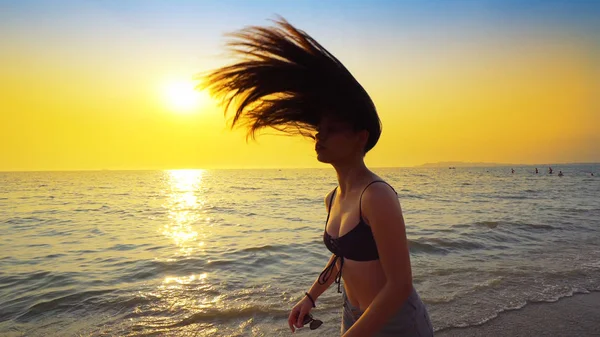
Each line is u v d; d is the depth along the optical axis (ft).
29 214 64.59
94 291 19.10
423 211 57.41
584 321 13.97
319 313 14.80
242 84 4.29
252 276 21.61
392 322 4.71
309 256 27.17
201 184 207.72
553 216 47.93
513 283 18.47
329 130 4.39
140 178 342.03
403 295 3.99
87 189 161.17
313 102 4.26
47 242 35.86
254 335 13.24
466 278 19.47
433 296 16.67
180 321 14.75
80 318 15.56
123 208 75.82
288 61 4.25
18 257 28.81
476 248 28.09
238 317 14.92
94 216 61.00
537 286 17.97
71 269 24.47
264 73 4.24
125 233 41.55
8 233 42.22
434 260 24.18
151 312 15.87
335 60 4.35
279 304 16.26
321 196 104.42
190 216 59.16
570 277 19.39
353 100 4.30
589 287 17.71
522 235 33.78
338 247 4.77
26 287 20.42
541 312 14.80
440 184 159.22
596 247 27.66
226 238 36.76
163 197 109.60
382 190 4.23
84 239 37.63
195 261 26.03
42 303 17.46
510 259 24.13
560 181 179.01
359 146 4.53
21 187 177.99
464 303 15.80
